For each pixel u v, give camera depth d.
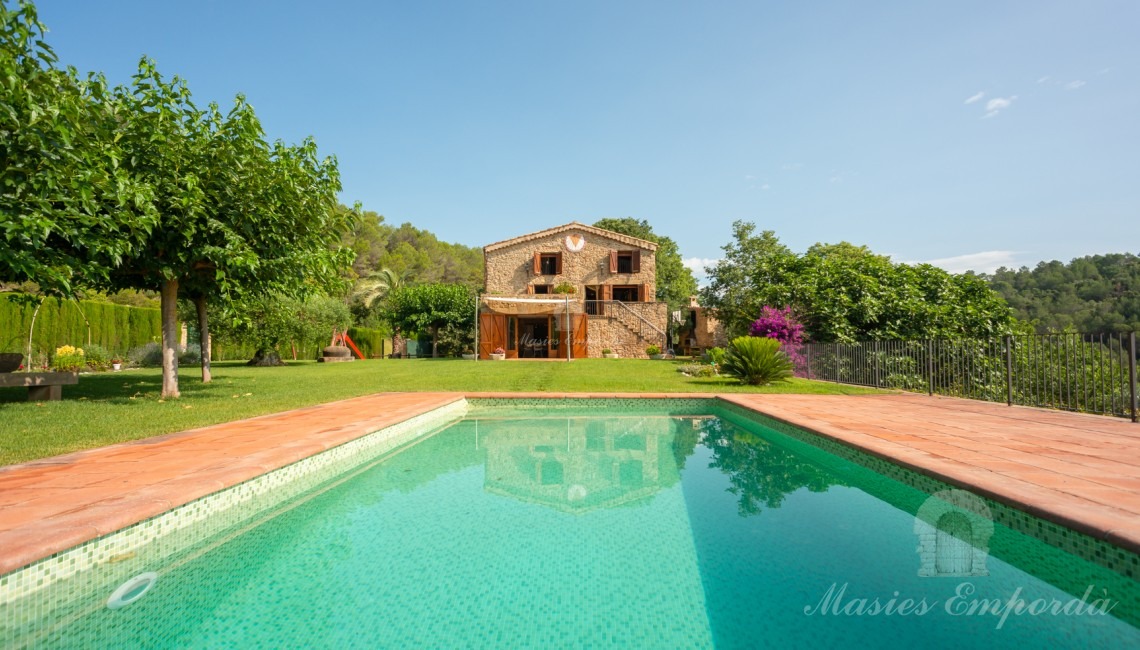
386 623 2.13
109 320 19.86
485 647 1.93
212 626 2.13
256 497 3.67
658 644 1.94
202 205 7.60
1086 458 3.92
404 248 73.62
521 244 28.39
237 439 4.83
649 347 25.31
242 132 8.02
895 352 11.48
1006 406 7.80
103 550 2.48
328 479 4.64
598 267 28.23
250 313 19.50
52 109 5.39
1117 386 7.18
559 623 2.12
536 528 3.30
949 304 14.58
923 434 5.15
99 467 3.64
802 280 16.19
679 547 2.95
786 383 12.23
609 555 2.84
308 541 3.11
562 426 7.71
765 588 2.42
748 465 5.18
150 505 2.74
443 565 2.74
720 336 31.27
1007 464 3.70
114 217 6.50
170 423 5.79
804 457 5.57
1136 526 2.26
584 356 25.41
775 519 3.44
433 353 30.17
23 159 5.58
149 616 2.24
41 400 8.03
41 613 2.16
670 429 7.45
